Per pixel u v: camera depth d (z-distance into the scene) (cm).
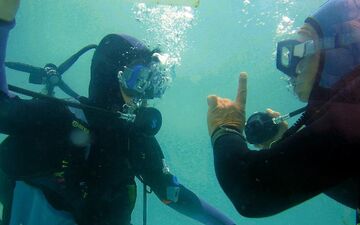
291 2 394
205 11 584
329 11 47
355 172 38
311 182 39
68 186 82
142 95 101
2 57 64
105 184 86
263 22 580
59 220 78
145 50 103
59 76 104
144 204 98
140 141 96
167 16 446
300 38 49
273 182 41
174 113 805
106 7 641
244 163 45
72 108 90
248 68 690
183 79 745
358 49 43
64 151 81
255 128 71
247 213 45
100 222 84
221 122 53
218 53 665
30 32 730
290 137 41
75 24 702
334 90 42
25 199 81
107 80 100
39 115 76
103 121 89
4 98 70
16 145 78
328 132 38
